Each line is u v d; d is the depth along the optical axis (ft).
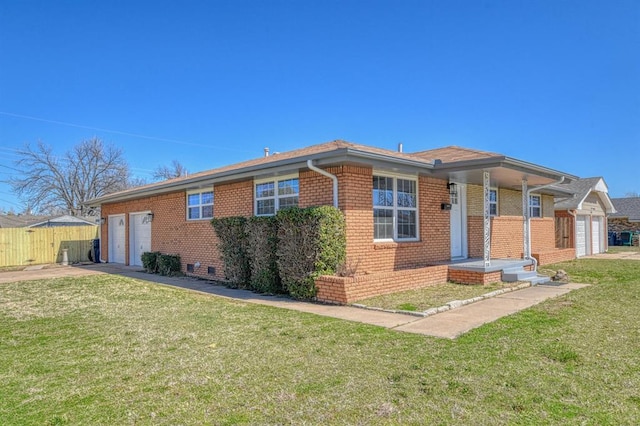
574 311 24.35
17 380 14.39
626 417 11.00
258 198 39.29
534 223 57.77
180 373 14.76
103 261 69.77
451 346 17.44
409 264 36.63
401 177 36.60
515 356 16.03
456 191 44.24
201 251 46.19
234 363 15.71
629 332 19.53
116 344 18.74
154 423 11.00
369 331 20.13
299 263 29.99
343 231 30.68
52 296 33.30
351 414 11.38
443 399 12.24
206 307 27.25
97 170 123.34
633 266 51.13
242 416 11.34
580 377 13.83
